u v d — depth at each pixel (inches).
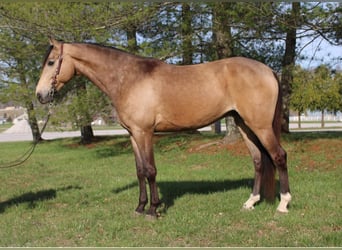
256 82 178.2
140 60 186.4
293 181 259.4
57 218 195.6
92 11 309.6
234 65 181.9
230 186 253.4
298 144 378.9
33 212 208.1
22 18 310.3
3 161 472.4
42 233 169.5
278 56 398.0
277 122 184.2
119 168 370.3
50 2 313.6
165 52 345.1
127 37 358.6
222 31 355.6
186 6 339.0
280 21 300.2
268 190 192.2
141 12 313.6
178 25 362.6
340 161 308.8
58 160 467.2
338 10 287.4
